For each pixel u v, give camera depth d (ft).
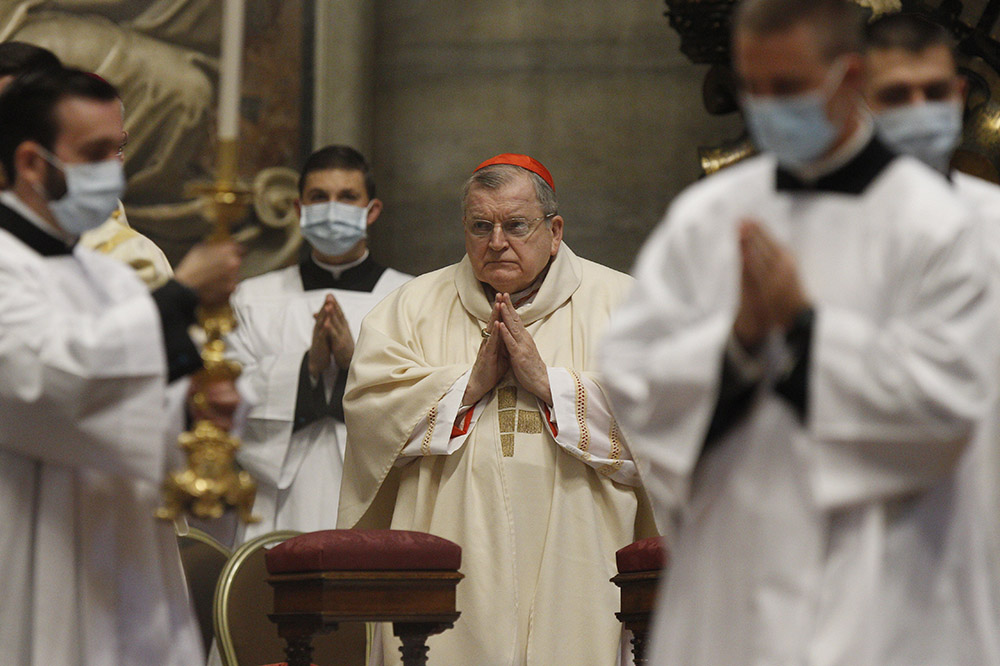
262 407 54.54
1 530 27.27
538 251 43.55
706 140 83.76
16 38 71.36
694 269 23.58
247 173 78.64
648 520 42.98
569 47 85.56
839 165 23.08
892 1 60.34
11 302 26.96
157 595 29.17
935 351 21.39
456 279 45.34
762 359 22.75
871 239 22.61
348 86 84.99
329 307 53.72
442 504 41.70
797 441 22.52
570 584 40.68
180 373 27.55
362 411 42.98
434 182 86.69
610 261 84.07
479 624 40.24
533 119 85.46
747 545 22.72
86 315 27.78
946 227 21.86
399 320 44.73
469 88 86.63
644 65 84.64
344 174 58.75
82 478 28.55
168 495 26.91
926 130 26.45
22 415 26.81
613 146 84.53
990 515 24.26
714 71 67.92
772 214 23.27
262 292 60.90
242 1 26.12
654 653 24.11
